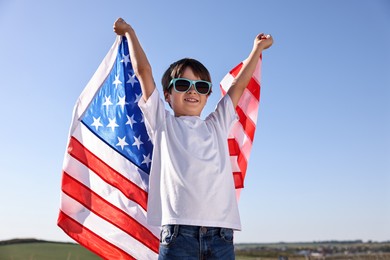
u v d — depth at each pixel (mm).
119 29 4301
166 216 3500
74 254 28703
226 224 3523
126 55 5215
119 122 5160
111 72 5207
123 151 5125
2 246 30031
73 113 5016
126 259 4996
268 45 4781
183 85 3957
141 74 3994
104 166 5078
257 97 5387
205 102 4082
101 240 4969
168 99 4246
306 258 41438
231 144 5285
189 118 3951
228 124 4164
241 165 5250
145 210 5059
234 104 4324
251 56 4652
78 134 5047
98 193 5023
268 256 46750
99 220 4996
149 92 3926
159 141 3877
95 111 5145
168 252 3398
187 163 3588
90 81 5148
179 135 3775
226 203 3615
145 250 5016
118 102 5184
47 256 26938
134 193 5082
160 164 3818
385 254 30391
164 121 3879
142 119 5148
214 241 3451
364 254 32156
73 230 4902
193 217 3412
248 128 5332
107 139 5121
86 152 5043
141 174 5094
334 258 35969
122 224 5031
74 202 4938
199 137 3791
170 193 3564
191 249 3375
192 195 3473
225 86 5363
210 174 3605
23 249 28797
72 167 4977
